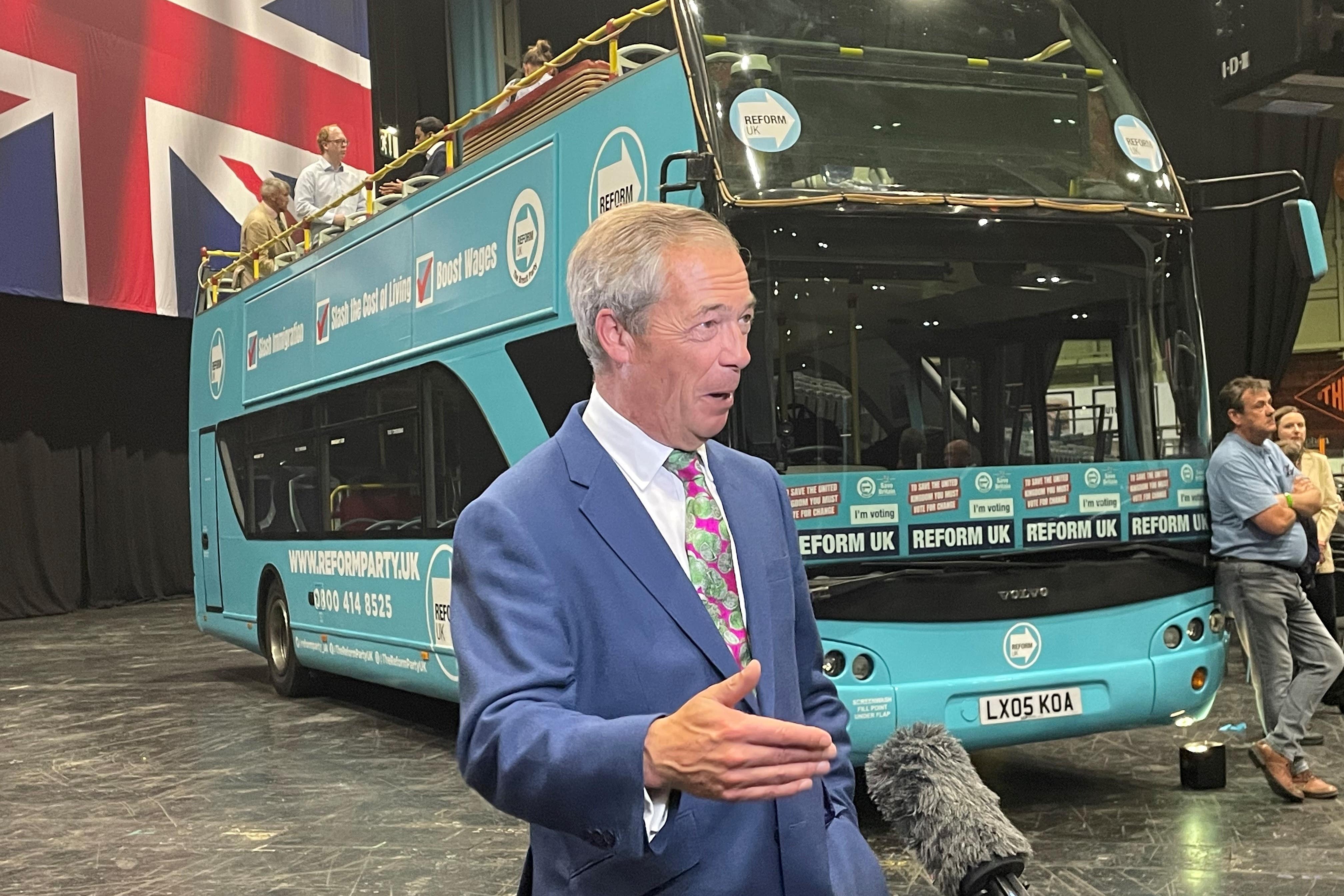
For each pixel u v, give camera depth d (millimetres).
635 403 1726
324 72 16906
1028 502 5094
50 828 5855
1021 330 5168
